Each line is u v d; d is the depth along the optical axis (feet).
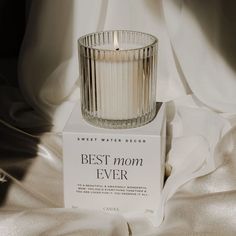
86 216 3.10
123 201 3.25
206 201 3.17
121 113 3.13
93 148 3.14
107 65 3.04
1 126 3.89
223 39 3.92
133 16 4.04
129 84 3.08
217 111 4.04
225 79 4.01
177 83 4.16
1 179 3.37
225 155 3.46
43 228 3.00
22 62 4.05
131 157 3.14
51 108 4.06
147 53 3.07
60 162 3.67
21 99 4.29
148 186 3.20
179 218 3.13
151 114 3.22
